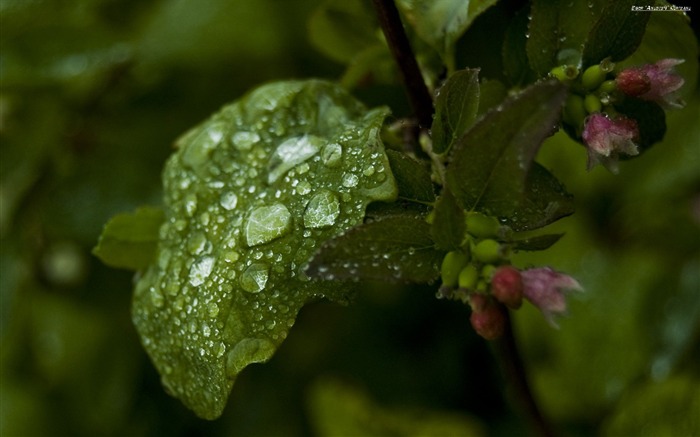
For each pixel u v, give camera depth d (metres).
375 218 0.22
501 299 0.21
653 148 0.33
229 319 0.23
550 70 0.23
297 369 0.36
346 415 0.32
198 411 0.23
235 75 0.34
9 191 0.34
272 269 0.23
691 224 0.32
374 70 0.26
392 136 0.24
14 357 0.38
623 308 0.31
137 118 0.35
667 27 0.24
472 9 0.24
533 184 0.23
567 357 0.32
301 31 0.33
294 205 0.23
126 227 0.25
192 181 0.24
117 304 0.35
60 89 0.34
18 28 0.32
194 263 0.24
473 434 0.32
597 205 0.33
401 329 0.36
